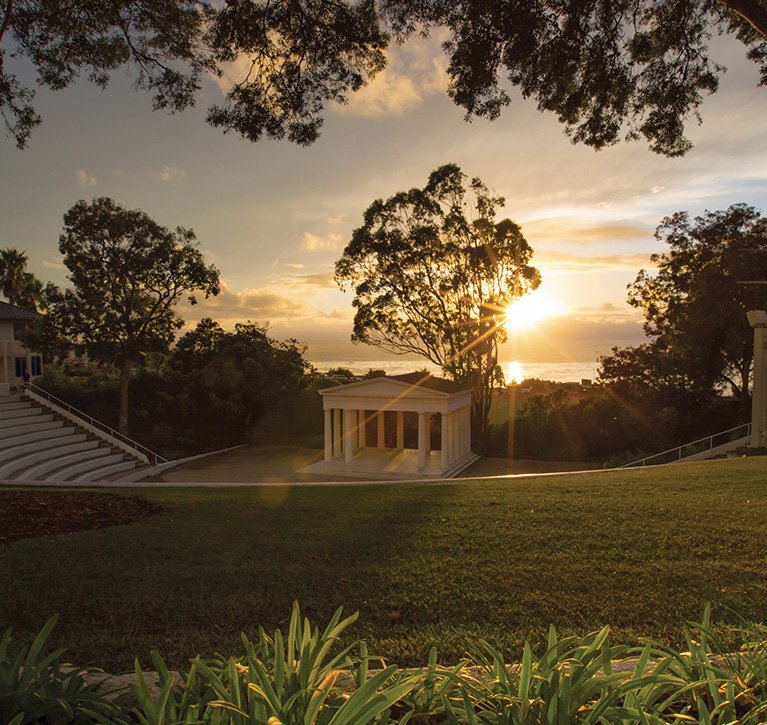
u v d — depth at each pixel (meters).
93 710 2.56
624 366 34.66
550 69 9.81
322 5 9.75
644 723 2.26
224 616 5.26
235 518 9.25
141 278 34.09
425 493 12.18
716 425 32.50
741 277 30.27
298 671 2.43
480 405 37.09
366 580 6.22
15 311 36.53
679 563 6.57
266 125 10.30
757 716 2.58
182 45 10.77
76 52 11.03
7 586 5.95
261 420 38.62
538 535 7.88
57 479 21.94
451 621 5.12
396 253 36.25
